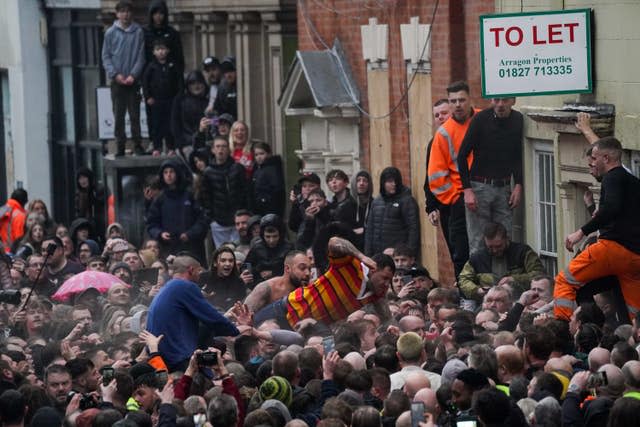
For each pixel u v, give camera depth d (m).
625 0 60.06
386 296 56.59
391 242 73.69
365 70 83.00
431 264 75.31
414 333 43.81
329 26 85.81
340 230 69.69
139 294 66.06
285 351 43.53
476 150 65.50
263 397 41.22
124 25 96.50
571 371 41.97
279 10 96.38
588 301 52.25
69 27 125.88
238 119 99.56
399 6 78.81
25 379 47.56
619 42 60.59
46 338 59.16
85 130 126.31
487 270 60.59
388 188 73.75
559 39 61.03
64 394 45.69
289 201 97.44
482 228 65.94
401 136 79.81
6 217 95.12
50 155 130.88
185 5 104.25
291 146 97.62
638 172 60.88
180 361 49.06
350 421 38.34
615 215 51.56
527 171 66.88
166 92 96.56
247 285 65.44
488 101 72.62
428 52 76.31
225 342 50.88
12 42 130.88
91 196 101.50
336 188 75.31
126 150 102.06
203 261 85.38
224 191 84.81
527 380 41.94
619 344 41.56
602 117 61.34
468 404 38.47
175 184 84.56
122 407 42.97
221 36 103.06
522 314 50.69
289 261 57.47
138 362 45.38
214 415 38.25
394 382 42.78
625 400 35.91
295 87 86.44
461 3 74.00
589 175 63.12
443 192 67.25
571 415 39.28
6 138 135.62
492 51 60.66
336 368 42.12
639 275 52.22
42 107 130.38
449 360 42.91
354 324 49.66
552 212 66.50
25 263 74.62
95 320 62.53
